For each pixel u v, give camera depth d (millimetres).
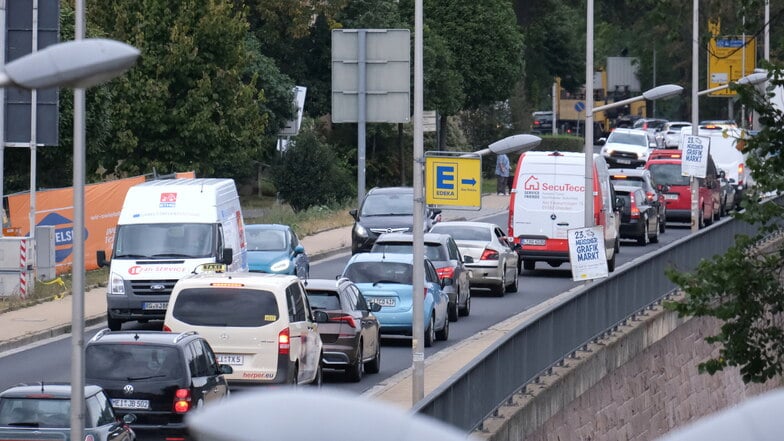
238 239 86875
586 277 72125
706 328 90938
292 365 54969
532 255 108188
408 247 87750
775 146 53656
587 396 60781
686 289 52688
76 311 34281
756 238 53562
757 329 52594
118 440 40844
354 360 62656
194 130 141250
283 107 178625
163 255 79750
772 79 53656
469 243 98500
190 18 141625
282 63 196625
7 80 21828
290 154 170625
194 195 82062
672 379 81500
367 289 75062
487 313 90062
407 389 60031
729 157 180750
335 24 186625
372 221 114562
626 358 68438
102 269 109938
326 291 63375
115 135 139875
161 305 78812
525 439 47719
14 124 93875
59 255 105750
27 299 90875
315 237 143125
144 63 140500
